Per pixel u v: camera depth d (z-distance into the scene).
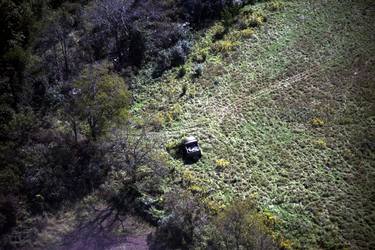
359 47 72.81
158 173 56.88
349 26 76.31
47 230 52.41
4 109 63.22
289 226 51.38
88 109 58.91
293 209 53.19
